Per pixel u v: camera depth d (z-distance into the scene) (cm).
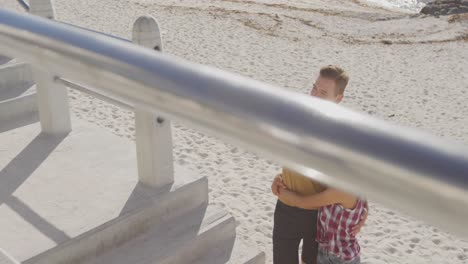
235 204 565
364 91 1122
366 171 38
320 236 282
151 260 311
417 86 1185
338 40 1577
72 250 291
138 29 297
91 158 365
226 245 354
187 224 343
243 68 1195
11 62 447
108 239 308
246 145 47
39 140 383
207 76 51
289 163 44
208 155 682
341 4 2989
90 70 62
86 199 324
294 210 282
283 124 43
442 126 970
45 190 330
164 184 342
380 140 39
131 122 754
